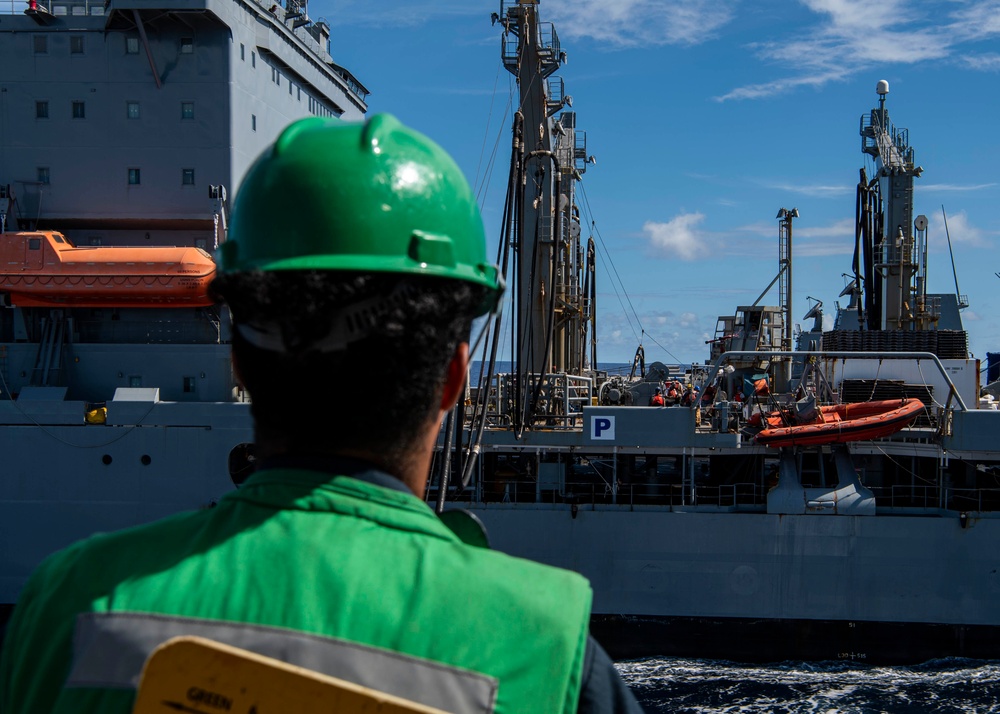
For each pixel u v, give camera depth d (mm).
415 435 1684
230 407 24172
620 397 31609
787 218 32594
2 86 27953
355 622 1426
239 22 28312
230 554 1506
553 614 1502
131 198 27906
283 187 1730
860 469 27562
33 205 27922
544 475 25172
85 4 28797
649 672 22609
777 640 23516
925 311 34719
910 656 23234
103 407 24734
